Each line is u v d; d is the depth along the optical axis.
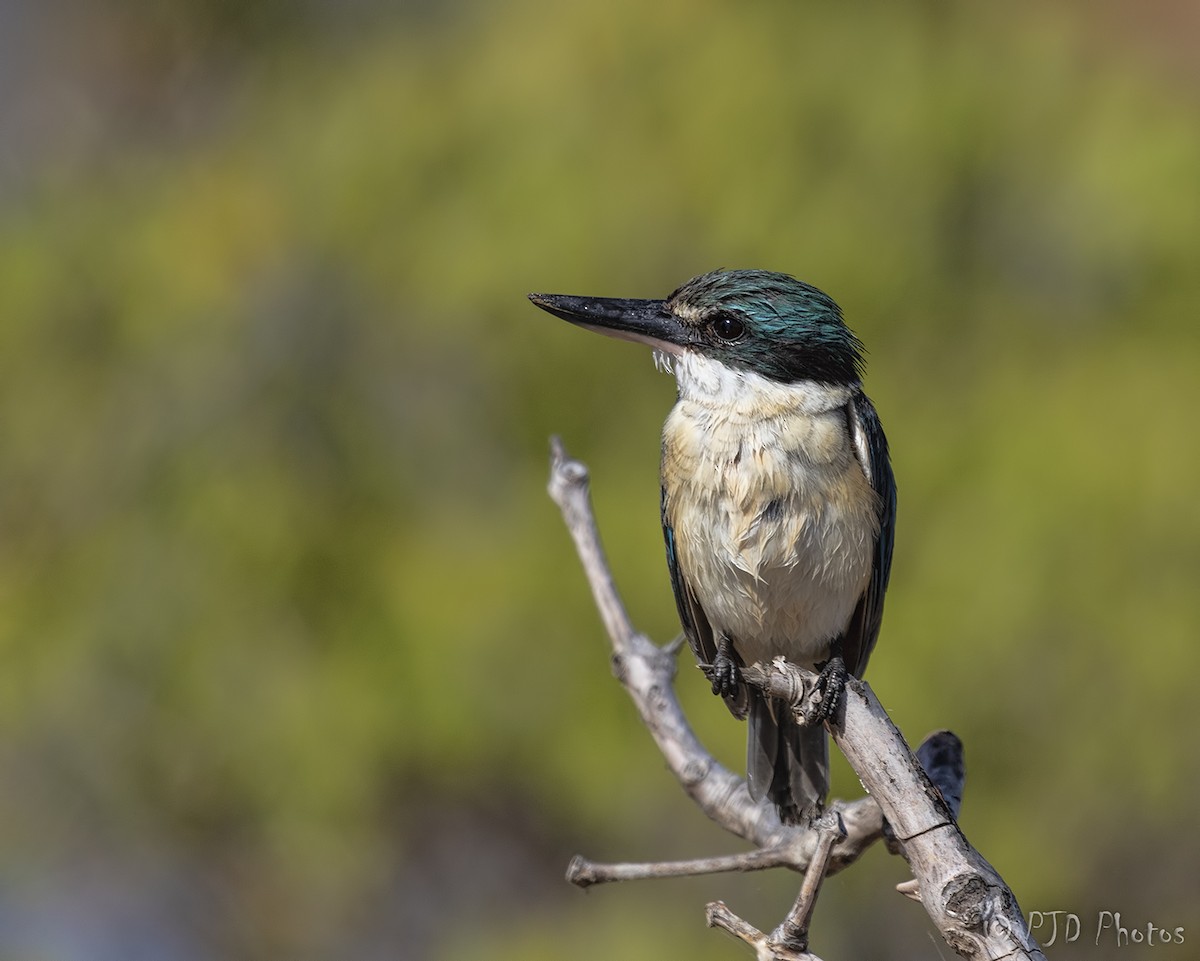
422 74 12.43
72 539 12.10
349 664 11.62
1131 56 11.98
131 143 14.56
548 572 11.41
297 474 12.02
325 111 12.63
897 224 11.41
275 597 11.79
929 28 11.91
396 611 11.64
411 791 12.43
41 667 11.84
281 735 11.64
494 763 11.77
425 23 13.23
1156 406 10.98
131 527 11.98
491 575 11.52
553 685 11.41
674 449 7.22
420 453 12.05
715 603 7.26
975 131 11.63
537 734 11.41
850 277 11.26
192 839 12.38
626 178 11.47
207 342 12.17
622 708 11.32
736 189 11.37
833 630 7.26
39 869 12.40
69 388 12.30
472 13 12.88
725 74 11.58
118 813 12.16
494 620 11.44
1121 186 11.48
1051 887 10.91
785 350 7.19
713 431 7.13
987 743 10.89
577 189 11.47
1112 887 11.08
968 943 4.63
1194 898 10.93
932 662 10.73
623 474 11.52
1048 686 10.85
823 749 6.74
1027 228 11.73
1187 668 10.69
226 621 11.77
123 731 11.90
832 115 11.59
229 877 12.73
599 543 6.68
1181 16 12.22
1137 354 11.19
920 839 4.76
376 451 12.05
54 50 15.61
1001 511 10.80
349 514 11.97
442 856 12.77
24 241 12.69
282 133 12.83
